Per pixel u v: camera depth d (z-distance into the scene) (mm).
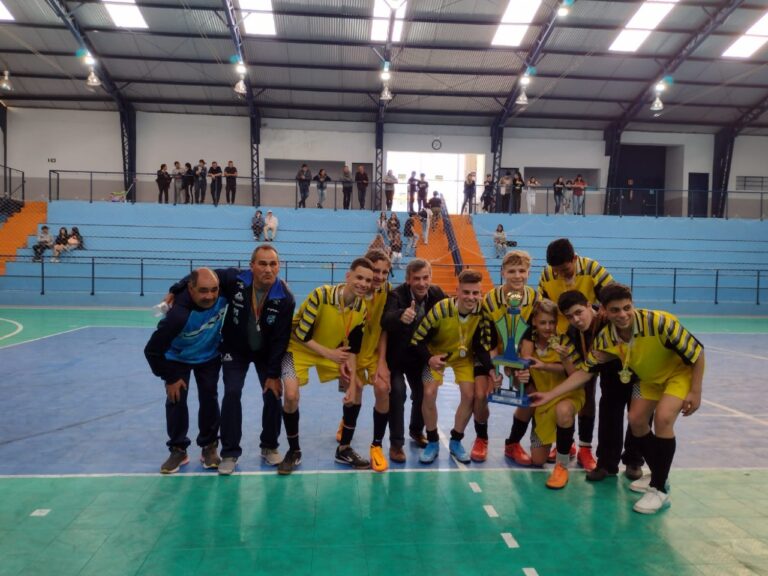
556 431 3988
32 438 4672
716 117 24172
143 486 3725
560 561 2848
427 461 4238
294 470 4070
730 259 20938
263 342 4016
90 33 18688
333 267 17781
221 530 3123
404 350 4277
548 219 21516
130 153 23062
